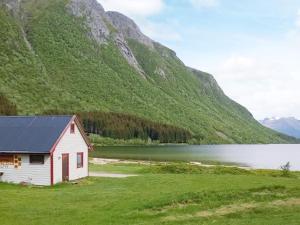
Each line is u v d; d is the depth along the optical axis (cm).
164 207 3112
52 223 2681
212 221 2714
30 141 5181
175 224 2625
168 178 4747
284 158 16888
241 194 3547
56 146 5162
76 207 3139
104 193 3762
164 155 15625
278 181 4362
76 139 5675
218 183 4147
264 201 3362
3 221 2728
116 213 2927
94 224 2656
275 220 2689
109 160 10750
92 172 6706
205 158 14838
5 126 5547
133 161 11019
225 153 19575
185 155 16125
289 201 3369
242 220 2725
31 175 5122
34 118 5650
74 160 5600
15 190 4134
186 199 3312
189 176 4978
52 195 3706
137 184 4388
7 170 5212
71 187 4694
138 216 2845
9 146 5150
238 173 6456
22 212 2978
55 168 5141
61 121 5475
